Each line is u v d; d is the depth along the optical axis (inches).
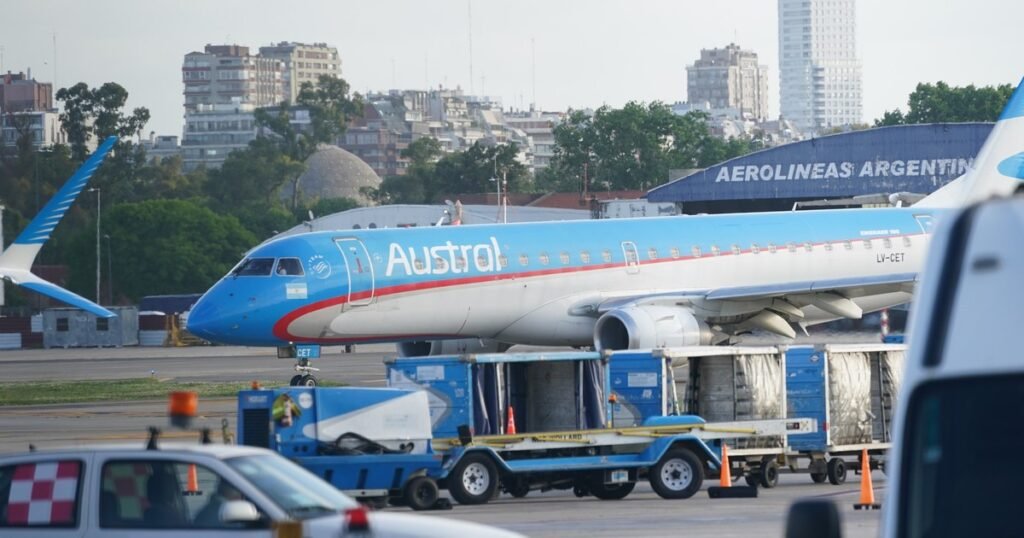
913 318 896.9
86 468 1721.2
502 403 3644.2
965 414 871.1
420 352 5979.3
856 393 3730.3
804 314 6235.2
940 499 868.0
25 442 4480.8
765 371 3663.9
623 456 3348.9
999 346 843.4
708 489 3388.3
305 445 2992.1
